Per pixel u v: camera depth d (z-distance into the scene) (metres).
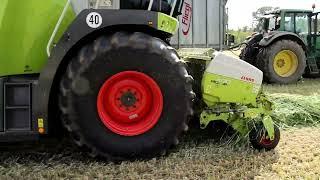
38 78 3.96
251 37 12.70
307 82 12.41
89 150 3.97
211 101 4.38
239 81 4.39
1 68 4.02
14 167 3.90
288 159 4.16
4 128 3.86
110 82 3.92
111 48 3.84
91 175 3.69
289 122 5.89
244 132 4.52
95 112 3.89
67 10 4.25
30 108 3.88
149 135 4.02
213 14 13.83
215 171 3.80
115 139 3.96
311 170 3.86
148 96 4.04
